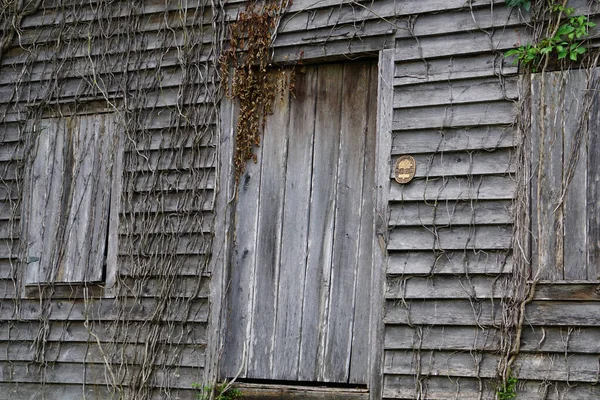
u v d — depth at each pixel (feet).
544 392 26.89
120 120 34.47
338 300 30.68
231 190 32.35
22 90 36.58
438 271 28.76
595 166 27.58
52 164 35.60
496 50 29.37
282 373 30.89
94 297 33.65
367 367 29.81
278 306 31.35
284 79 32.58
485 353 27.84
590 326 26.76
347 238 30.89
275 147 32.30
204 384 31.14
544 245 27.68
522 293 27.55
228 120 32.76
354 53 31.32
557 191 27.84
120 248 33.53
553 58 28.73
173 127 33.53
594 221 27.27
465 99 29.48
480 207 28.68
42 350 34.12
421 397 28.32
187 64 33.76
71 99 35.65
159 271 32.68
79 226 34.58
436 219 29.12
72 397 33.37
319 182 31.55
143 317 32.60
